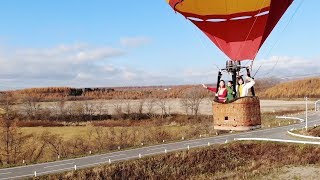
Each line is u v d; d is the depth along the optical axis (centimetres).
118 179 4972
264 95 19138
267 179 5166
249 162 5950
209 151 6031
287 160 5834
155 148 6272
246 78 1208
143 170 5259
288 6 1239
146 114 13538
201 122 10469
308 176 5125
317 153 5822
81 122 12338
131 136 8950
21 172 4769
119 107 15175
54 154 7856
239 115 1145
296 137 6631
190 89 17750
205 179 5347
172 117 12538
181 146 6312
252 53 1224
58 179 4572
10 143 8350
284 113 11075
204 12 1212
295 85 19388
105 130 9888
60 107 14862
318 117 9550
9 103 12538
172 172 5412
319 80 19675
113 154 5906
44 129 10375
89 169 4903
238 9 1188
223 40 1268
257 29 1223
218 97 1204
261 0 1171
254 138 6581
